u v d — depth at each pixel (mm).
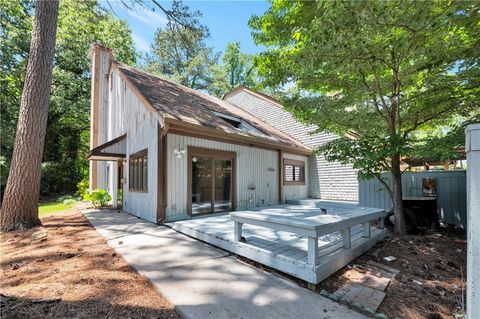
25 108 6105
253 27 5883
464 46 3791
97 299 2617
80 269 3434
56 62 17203
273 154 10836
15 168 5973
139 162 7926
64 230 5891
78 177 18672
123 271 3402
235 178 8844
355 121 6027
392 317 2428
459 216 5926
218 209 8180
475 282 1521
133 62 20797
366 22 2992
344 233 3779
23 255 4008
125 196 9234
